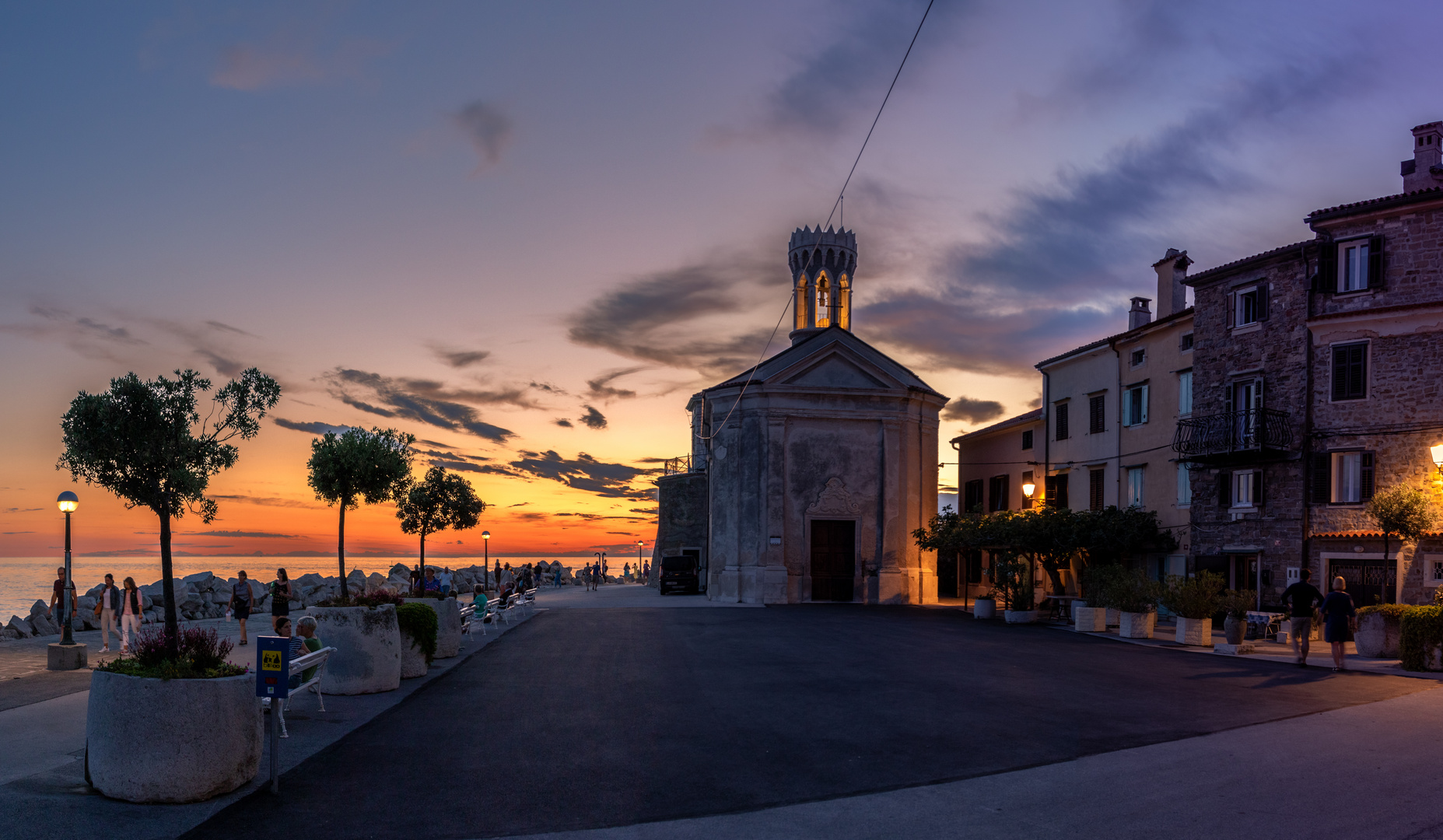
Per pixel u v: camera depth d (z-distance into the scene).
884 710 12.51
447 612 18.39
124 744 7.56
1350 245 25.39
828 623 27.88
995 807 7.89
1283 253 26.58
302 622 12.80
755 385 39.72
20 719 11.18
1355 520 24.75
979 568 44.84
